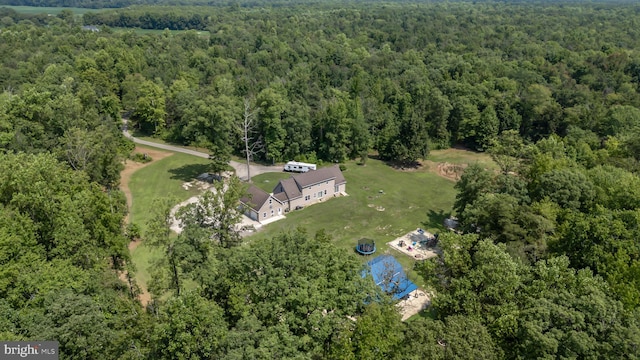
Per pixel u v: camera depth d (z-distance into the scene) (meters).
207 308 27.23
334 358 27.50
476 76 117.69
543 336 27.03
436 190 82.00
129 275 44.31
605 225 41.78
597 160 72.06
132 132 110.94
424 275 38.00
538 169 62.16
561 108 100.50
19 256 38.28
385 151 96.94
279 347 26.16
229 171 87.00
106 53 125.81
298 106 94.69
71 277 36.38
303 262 32.06
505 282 32.81
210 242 38.53
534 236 45.16
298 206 72.75
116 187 73.25
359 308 31.12
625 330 26.66
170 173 85.75
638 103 95.81
